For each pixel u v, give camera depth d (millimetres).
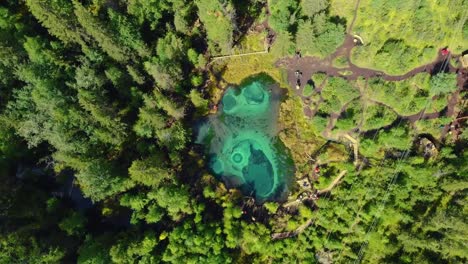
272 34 75188
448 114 71562
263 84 75875
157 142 70688
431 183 68562
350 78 73812
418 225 67625
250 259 70438
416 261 66188
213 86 75500
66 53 66312
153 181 65562
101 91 66562
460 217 63125
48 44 65188
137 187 70875
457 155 69812
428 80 70875
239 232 69125
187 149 74625
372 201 70188
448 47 70938
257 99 75625
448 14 68812
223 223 69938
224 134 75812
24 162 70688
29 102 65188
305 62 74688
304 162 74062
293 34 72000
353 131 73375
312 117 74438
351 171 71688
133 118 72375
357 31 72625
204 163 74750
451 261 65625
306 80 74875
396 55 70625
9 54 62656
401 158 71062
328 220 70375
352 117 72625
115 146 71250
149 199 68438
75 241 67625
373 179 70750
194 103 72750
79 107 64562
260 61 75688
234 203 72312
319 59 74250
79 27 62875
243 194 74188
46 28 67750
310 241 70812
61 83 66188
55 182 72125
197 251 66688
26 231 62562
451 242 63750
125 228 71750
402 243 67812
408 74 72250
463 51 70938
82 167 64750
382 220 69250
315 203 72688
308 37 68938
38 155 71500
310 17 70062
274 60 75438
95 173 63719
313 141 74312
